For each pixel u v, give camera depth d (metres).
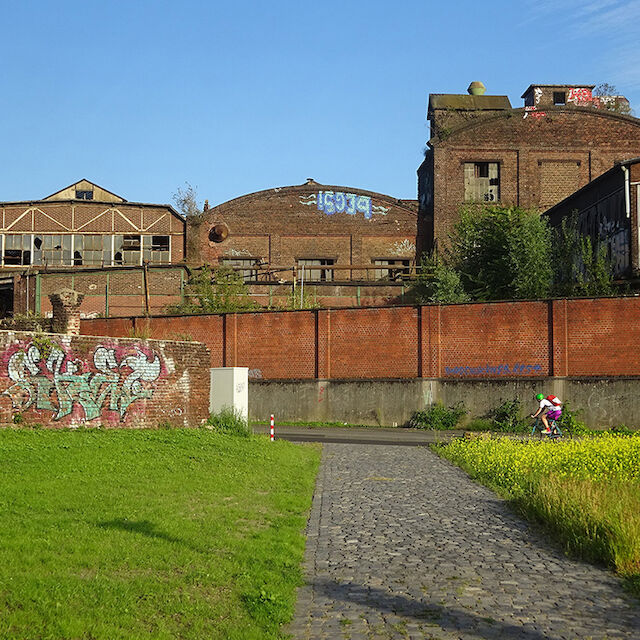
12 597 6.36
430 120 57.78
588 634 6.51
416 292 48.75
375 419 33.94
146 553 8.12
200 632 6.24
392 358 34.16
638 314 30.67
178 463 15.06
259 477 14.62
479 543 10.03
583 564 8.99
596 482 12.64
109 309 46.56
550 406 26.84
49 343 18.12
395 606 7.26
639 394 30.25
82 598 6.57
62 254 52.59
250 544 9.13
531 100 57.75
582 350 31.28
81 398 18.94
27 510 9.52
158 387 21.28
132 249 53.12
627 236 38.09
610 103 58.31
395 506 12.72
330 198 55.28
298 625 6.73
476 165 54.03
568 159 53.53
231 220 54.62
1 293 48.75
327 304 49.69
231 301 44.56
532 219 42.09
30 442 14.95
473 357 32.94
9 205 52.66
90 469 13.06
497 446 19.94
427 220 55.34
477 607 7.25
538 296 40.09
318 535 10.44
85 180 62.38
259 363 36.22
